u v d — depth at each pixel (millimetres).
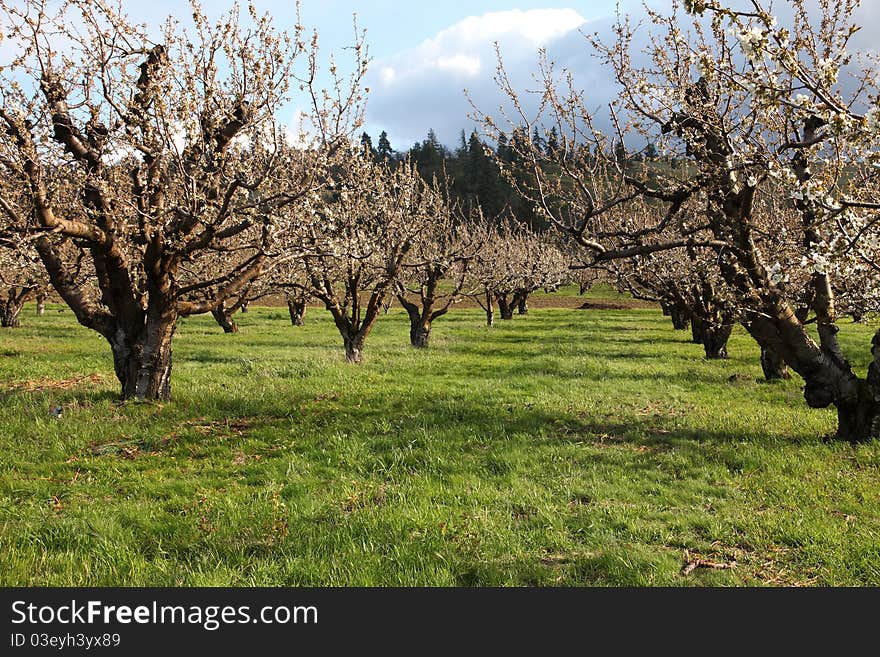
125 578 5617
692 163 9844
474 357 21812
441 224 24719
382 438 9922
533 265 41656
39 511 6930
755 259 9758
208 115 10414
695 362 21000
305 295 21156
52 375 15805
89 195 11078
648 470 8703
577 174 9906
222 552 6098
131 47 10414
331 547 6211
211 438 9977
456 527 6594
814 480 8266
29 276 16766
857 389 9922
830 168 7188
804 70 6066
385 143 123375
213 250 11875
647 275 16375
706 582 5656
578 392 14875
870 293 9703
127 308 11945
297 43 10266
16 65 10016
